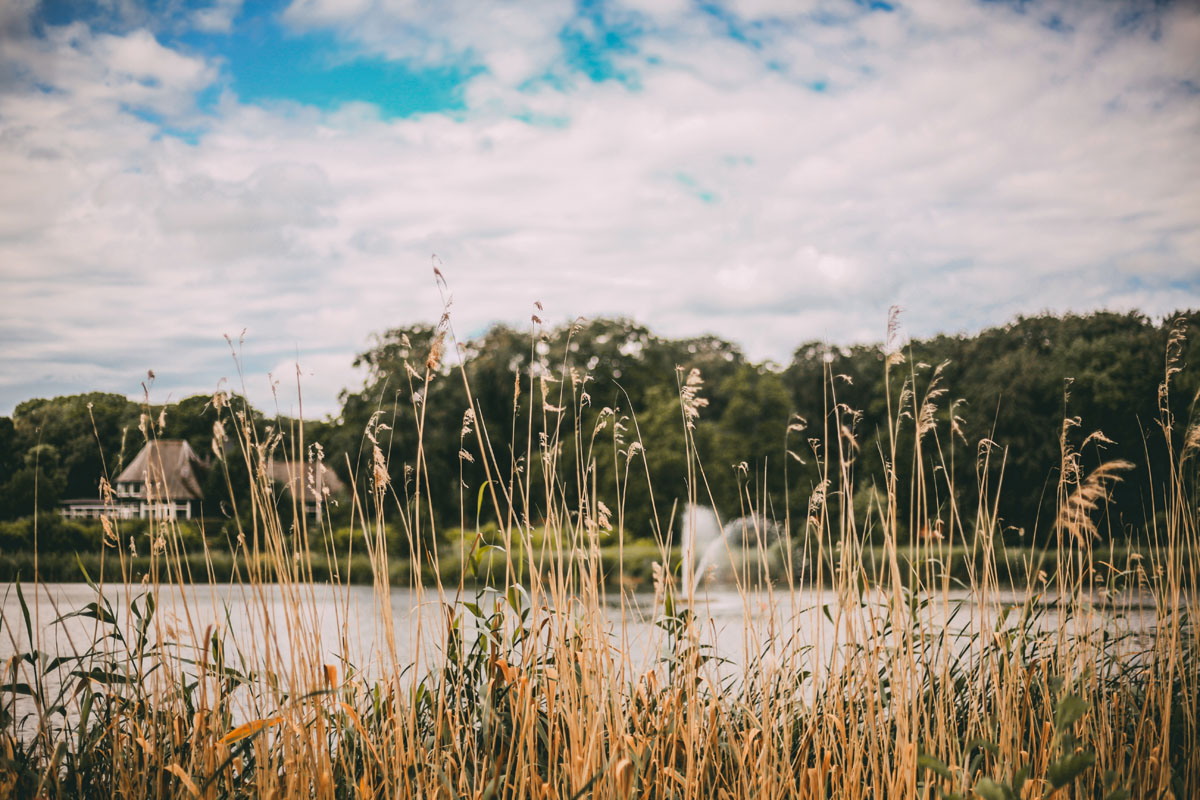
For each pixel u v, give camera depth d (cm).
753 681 339
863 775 304
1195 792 334
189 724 312
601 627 304
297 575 305
